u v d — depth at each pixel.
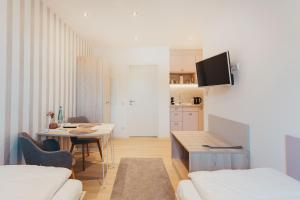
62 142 3.59
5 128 2.21
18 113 2.43
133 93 5.94
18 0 2.40
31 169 1.60
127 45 5.49
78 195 1.49
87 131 2.84
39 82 2.91
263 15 2.09
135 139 5.63
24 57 2.53
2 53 2.14
